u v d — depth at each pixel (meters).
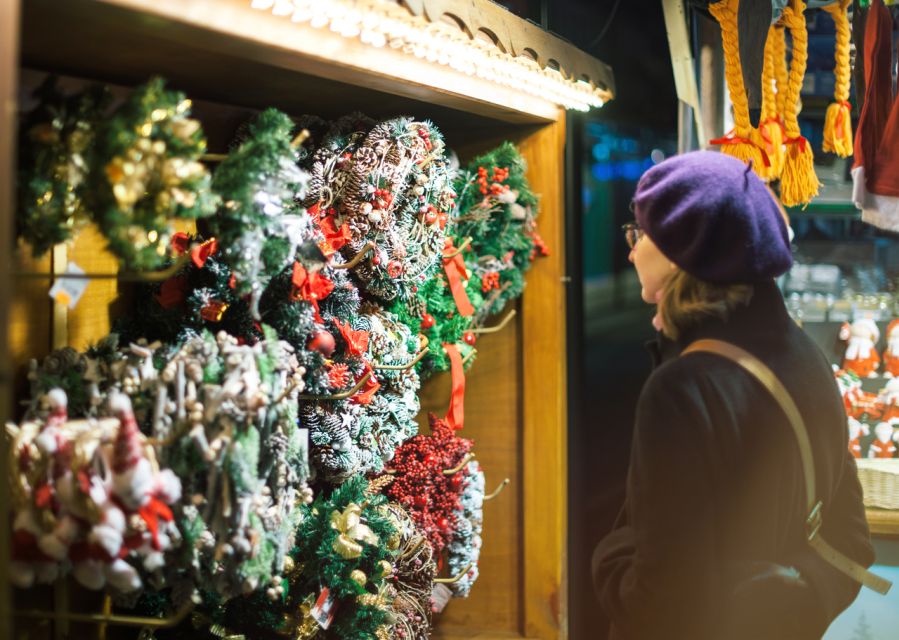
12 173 0.80
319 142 1.80
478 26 1.64
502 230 2.34
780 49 2.29
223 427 1.19
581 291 2.97
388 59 1.53
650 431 1.37
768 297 1.46
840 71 2.37
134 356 1.26
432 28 1.42
